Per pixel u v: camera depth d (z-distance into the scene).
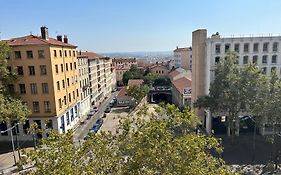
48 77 43.22
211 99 38.75
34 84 43.56
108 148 13.90
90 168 12.29
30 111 40.03
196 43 50.09
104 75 95.62
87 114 65.44
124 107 76.88
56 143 12.66
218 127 46.12
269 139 34.09
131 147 13.05
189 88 66.06
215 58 45.44
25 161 12.70
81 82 64.06
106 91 99.81
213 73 45.69
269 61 45.56
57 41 50.19
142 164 12.50
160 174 12.52
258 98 33.19
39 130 14.84
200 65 48.41
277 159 33.38
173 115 13.59
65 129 48.53
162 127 12.96
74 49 55.91
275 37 44.59
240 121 44.47
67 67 51.03
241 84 34.62
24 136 44.59
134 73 116.88
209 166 13.25
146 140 12.77
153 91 88.62
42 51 42.53
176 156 12.44
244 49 45.31
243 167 31.83
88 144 13.53
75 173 11.98
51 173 11.63
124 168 13.04
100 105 80.56
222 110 39.38
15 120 40.75
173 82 83.06
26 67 43.09
